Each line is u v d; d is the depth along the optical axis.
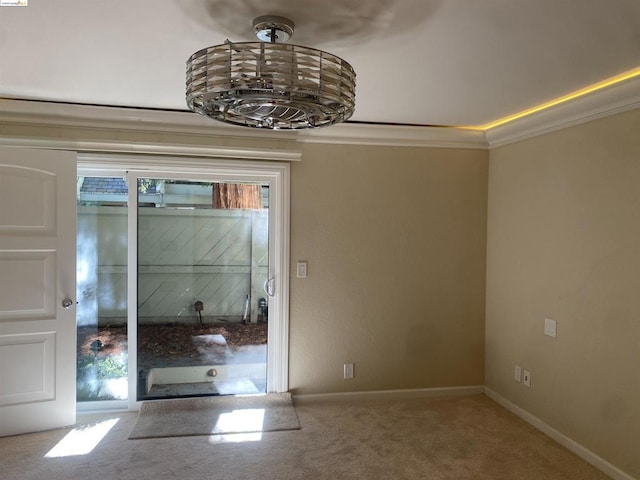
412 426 3.28
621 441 2.59
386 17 1.74
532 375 3.33
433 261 3.84
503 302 3.68
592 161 2.79
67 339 3.18
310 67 1.68
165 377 3.56
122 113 3.19
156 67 2.34
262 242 3.68
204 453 2.87
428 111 3.18
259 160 3.54
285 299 3.61
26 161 3.05
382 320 3.78
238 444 2.99
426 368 3.86
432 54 2.12
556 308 3.09
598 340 2.75
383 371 3.79
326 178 3.65
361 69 2.33
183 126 3.34
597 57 2.15
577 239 2.91
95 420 3.32
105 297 3.47
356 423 3.32
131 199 3.41
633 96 2.46
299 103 1.75
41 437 3.04
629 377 2.55
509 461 2.81
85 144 3.21
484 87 2.62
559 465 2.77
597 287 2.76
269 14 1.73
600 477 2.64
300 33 1.90
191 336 3.60
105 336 3.48
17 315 3.05
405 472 2.67
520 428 3.27
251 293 3.68
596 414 2.76
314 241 3.65
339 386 3.73
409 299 3.81
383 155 3.73
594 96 2.63
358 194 3.70
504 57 2.15
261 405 3.53
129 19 1.78
